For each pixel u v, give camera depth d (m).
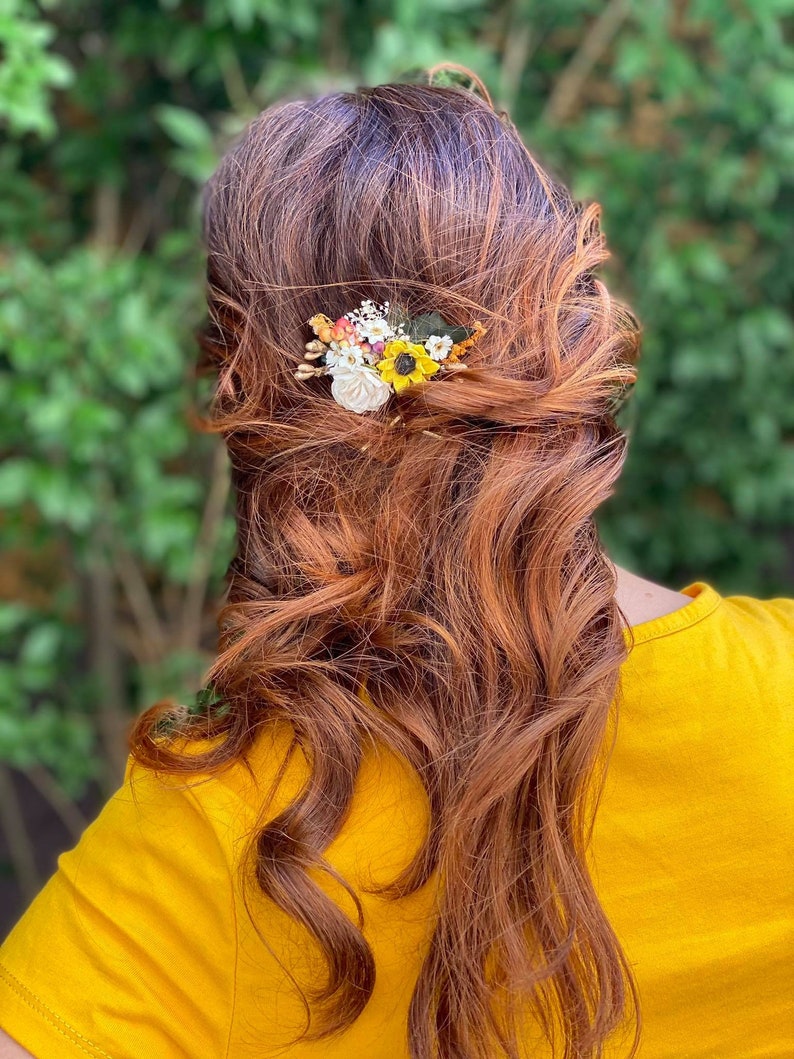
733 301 2.19
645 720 0.67
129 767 0.70
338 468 0.70
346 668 0.67
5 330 1.67
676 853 0.67
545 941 0.64
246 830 0.65
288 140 0.71
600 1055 0.65
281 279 0.69
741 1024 0.69
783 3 1.85
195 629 2.17
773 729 0.67
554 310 0.69
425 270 0.68
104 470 1.92
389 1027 0.66
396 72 1.75
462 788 0.63
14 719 1.95
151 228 2.17
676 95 1.95
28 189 1.96
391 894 0.64
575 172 2.06
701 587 0.74
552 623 0.65
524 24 2.09
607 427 0.72
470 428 0.68
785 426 2.30
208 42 1.86
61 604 2.16
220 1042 0.65
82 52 2.02
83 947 0.67
